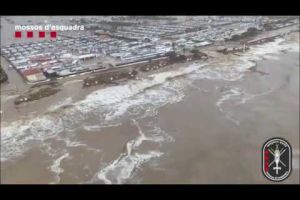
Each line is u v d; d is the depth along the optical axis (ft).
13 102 239.50
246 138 184.85
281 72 295.89
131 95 250.57
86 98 244.22
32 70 298.35
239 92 251.60
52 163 168.55
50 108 228.43
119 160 169.78
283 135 185.26
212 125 200.95
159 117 214.07
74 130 200.03
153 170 160.97
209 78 285.64
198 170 159.74
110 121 210.18
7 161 170.81
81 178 156.76
